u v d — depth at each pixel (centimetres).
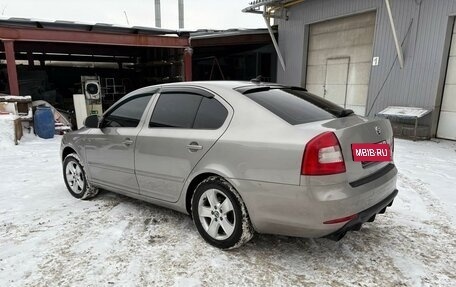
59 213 367
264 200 247
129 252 281
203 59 1739
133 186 349
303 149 228
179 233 315
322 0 1148
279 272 252
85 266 261
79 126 1091
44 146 778
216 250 283
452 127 828
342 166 232
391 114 870
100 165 378
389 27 928
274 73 1484
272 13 1293
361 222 244
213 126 283
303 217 234
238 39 1350
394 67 928
